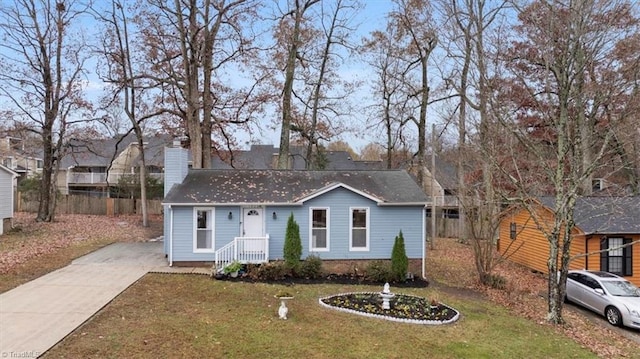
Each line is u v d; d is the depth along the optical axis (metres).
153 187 37.59
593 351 10.85
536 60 18.03
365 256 17.81
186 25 26.39
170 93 28.27
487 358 9.55
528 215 21.20
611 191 21.09
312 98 30.58
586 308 15.28
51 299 11.70
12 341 8.65
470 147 20.55
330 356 8.98
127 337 9.14
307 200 17.58
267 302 12.74
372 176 20.36
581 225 18.16
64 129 27.61
